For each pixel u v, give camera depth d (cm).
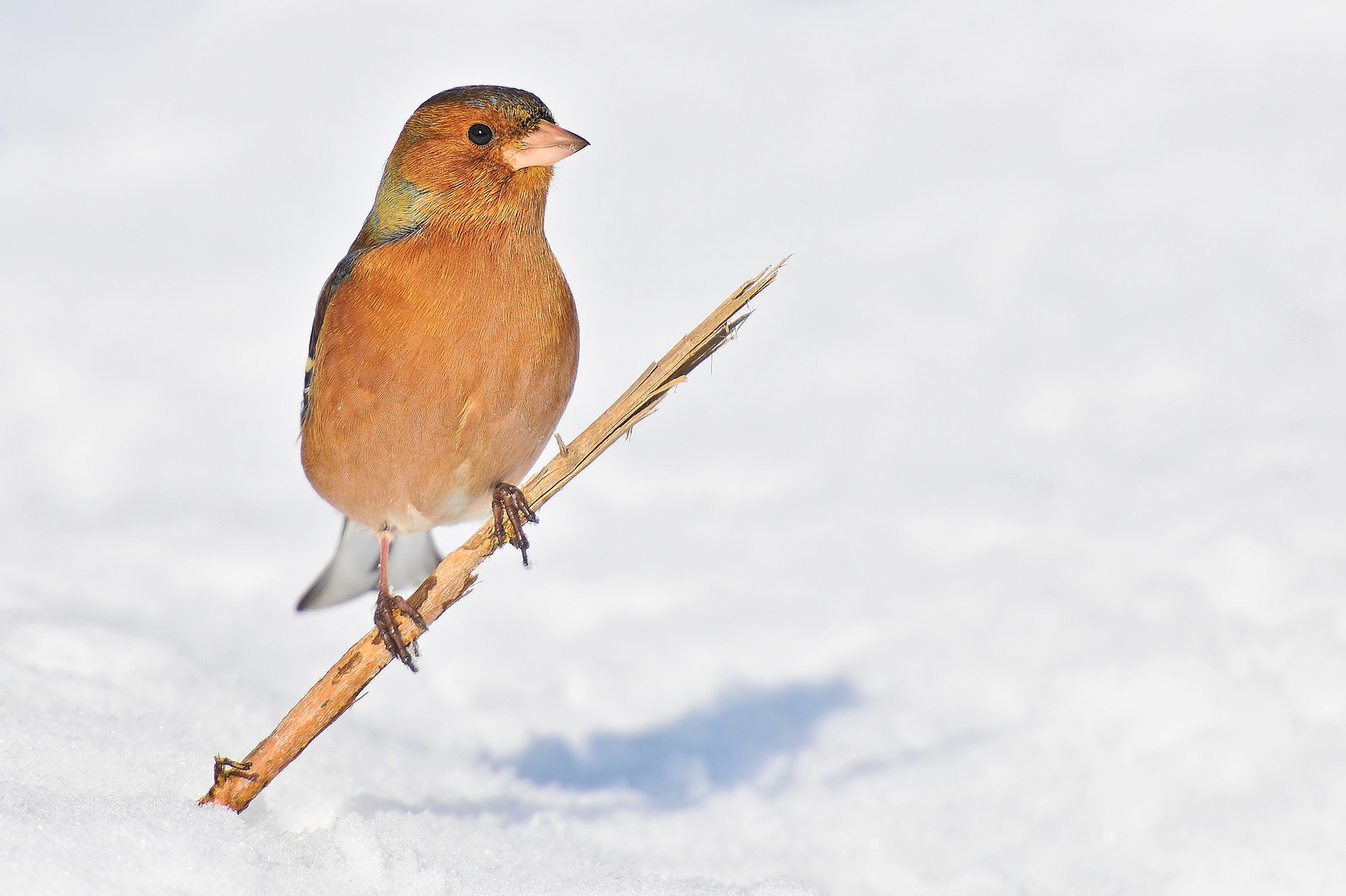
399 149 721
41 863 479
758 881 699
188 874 507
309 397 745
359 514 764
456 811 755
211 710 788
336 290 709
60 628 852
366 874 562
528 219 706
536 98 724
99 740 680
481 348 686
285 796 723
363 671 614
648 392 607
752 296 600
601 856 707
